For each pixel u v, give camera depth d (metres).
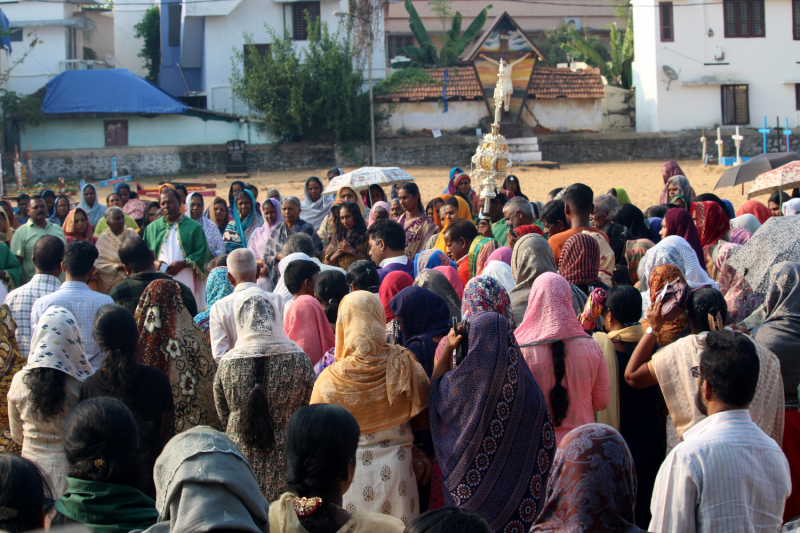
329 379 3.43
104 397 2.73
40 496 2.47
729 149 29.88
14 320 4.79
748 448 2.59
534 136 29.55
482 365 3.23
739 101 30.86
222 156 27.89
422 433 3.86
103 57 39.31
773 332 3.78
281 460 3.66
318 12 30.09
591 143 29.69
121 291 4.99
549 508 2.40
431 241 7.45
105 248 7.55
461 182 9.40
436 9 35.59
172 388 4.08
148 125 28.16
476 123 29.56
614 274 5.76
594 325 4.43
